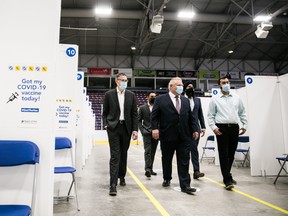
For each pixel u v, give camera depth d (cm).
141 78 1892
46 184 207
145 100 1795
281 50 1844
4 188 205
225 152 368
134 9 1238
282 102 499
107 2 1193
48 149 208
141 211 266
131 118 357
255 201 304
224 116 367
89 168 559
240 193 343
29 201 206
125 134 347
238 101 385
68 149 319
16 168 207
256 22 1151
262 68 1991
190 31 1491
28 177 207
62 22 1408
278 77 506
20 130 207
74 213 259
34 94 210
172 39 1664
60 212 262
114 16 1181
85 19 1380
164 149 369
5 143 192
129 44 1733
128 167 586
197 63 1939
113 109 342
